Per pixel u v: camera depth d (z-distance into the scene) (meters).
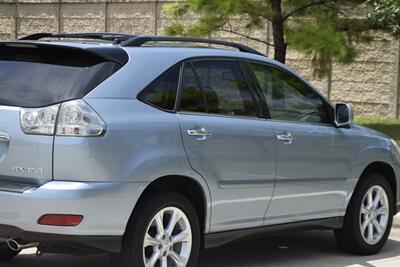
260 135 8.45
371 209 10.03
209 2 21.78
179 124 7.65
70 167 6.92
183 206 7.71
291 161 8.80
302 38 21.17
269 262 9.47
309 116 9.32
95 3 37.09
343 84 30.61
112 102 7.23
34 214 6.88
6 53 7.82
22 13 39.34
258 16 23.22
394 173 10.39
